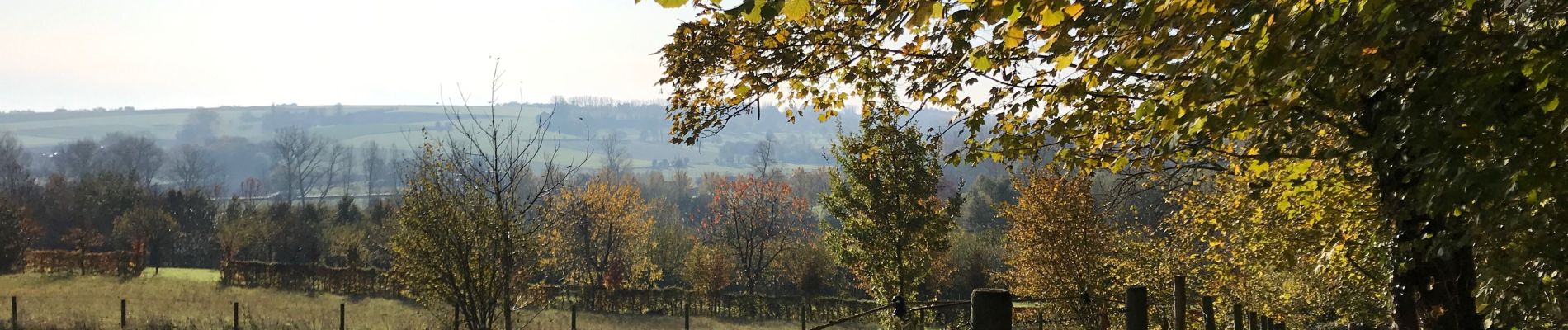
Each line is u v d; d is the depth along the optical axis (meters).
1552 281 6.66
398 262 16.53
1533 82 4.96
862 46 6.34
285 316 30.08
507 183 15.66
